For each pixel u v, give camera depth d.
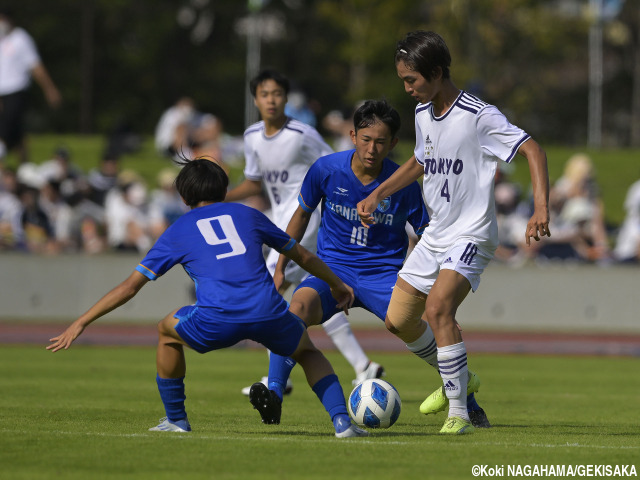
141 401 31.14
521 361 50.75
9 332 58.94
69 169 72.75
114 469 18.44
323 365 22.86
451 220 24.36
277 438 22.41
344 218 27.25
